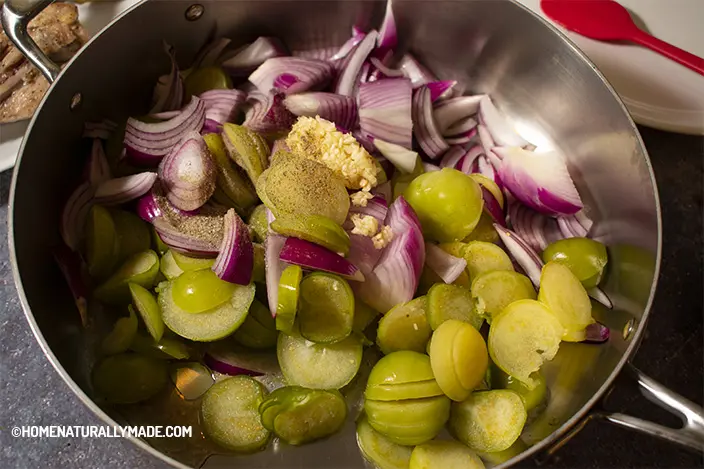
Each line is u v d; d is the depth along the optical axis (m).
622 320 0.38
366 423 0.34
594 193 0.43
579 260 0.39
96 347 0.35
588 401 0.31
